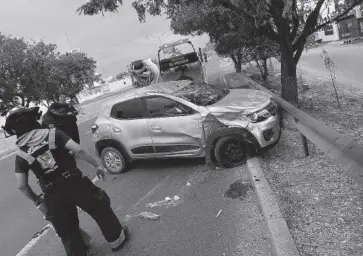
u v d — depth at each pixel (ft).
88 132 53.67
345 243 11.86
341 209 13.85
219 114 21.57
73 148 13.58
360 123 26.96
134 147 25.03
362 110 31.40
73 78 113.80
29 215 23.72
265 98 22.62
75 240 14.37
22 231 21.24
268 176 19.12
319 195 15.47
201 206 18.04
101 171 14.79
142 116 24.26
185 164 25.05
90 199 14.35
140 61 54.44
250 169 20.02
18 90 75.41
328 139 14.69
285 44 32.35
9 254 18.54
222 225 15.66
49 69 82.53
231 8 30.32
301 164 19.56
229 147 21.75
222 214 16.62
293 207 15.15
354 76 53.93
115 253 15.66
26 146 13.28
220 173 21.68
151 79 53.72
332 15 33.42
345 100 37.24
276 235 13.07
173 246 15.03
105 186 24.94
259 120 21.03
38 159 13.25
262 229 14.46
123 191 23.07
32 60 74.02
